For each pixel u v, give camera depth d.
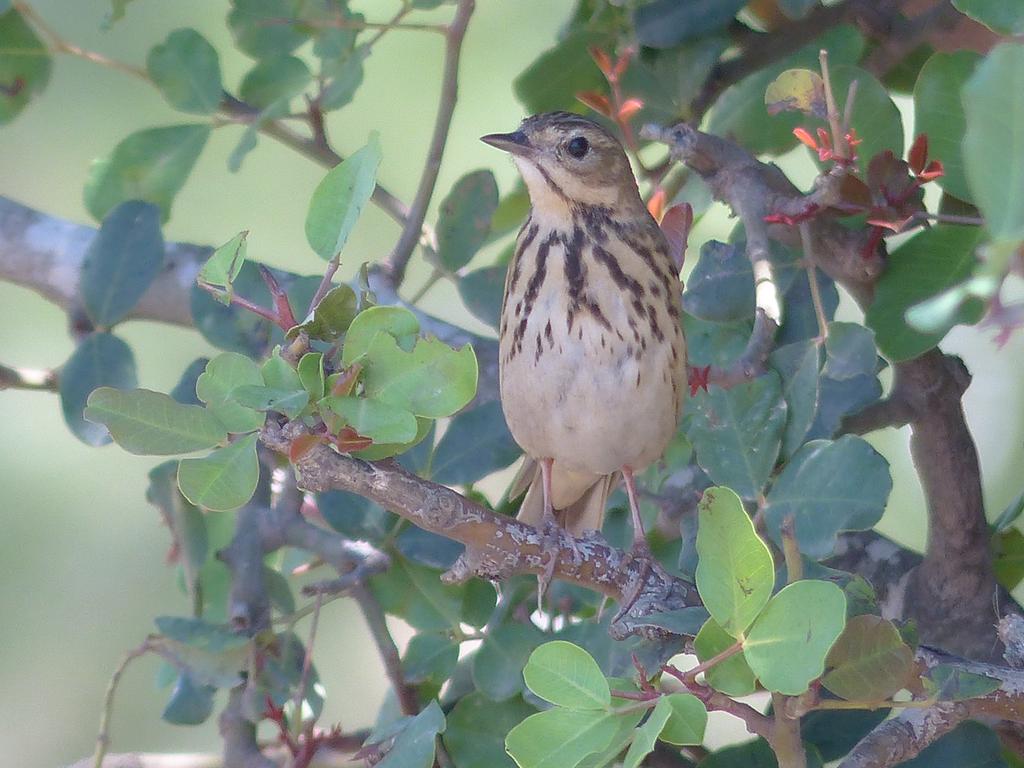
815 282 9.13
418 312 11.63
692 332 10.95
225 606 11.70
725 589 6.34
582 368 10.05
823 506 8.58
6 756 14.95
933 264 8.88
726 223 13.12
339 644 14.77
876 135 9.48
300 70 11.06
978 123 4.66
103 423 6.67
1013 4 7.20
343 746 9.48
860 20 10.64
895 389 10.09
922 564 10.41
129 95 15.66
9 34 11.47
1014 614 8.67
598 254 10.11
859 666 6.63
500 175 15.13
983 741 8.50
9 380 10.28
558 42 11.45
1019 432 14.26
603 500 10.92
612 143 10.36
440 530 7.86
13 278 12.77
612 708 6.41
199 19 15.41
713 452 9.10
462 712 9.47
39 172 15.64
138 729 15.23
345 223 6.89
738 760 8.78
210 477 6.64
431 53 14.97
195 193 15.41
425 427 6.90
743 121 10.71
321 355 6.68
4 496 15.24
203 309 10.62
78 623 15.27
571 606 10.55
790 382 9.18
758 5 11.05
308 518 12.01
